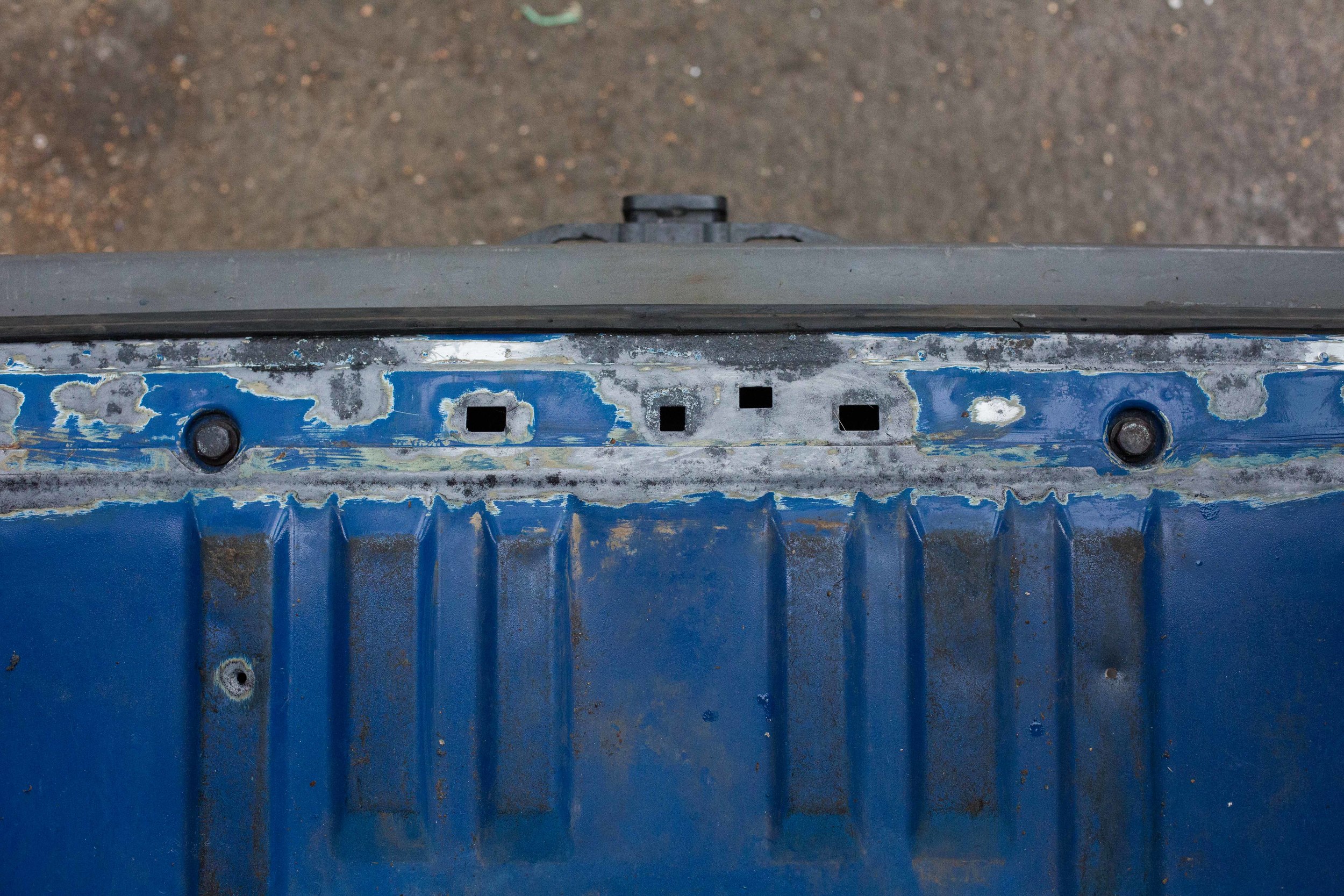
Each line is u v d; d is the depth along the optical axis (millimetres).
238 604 1170
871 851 1169
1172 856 1158
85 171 2199
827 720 1166
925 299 1195
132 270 1197
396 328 1166
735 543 1169
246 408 1167
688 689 1169
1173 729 1162
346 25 2227
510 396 1165
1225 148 2244
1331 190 2238
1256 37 2230
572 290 1195
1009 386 1163
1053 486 1166
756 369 1168
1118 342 1168
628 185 2219
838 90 2236
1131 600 1165
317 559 1171
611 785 1166
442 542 1169
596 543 1170
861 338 1167
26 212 2191
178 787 1170
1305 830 1157
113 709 1175
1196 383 1165
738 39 2242
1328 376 1164
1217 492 1164
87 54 2209
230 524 1168
